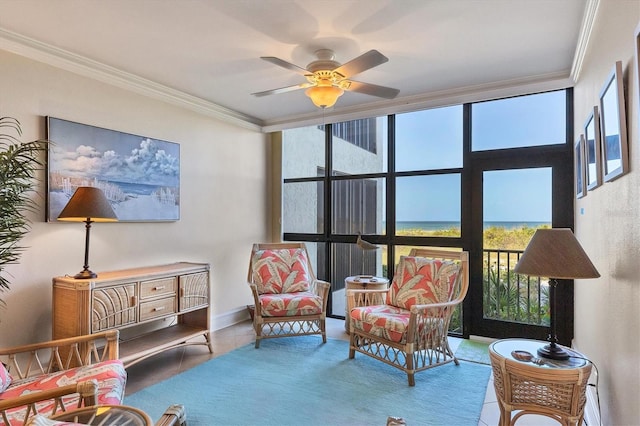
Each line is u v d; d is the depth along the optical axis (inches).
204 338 150.5
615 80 64.2
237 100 162.6
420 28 100.2
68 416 51.7
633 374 58.6
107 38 105.5
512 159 146.6
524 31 101.7
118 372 77.9
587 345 104.3
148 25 98.4
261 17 94.7
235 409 96.7
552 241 75.6
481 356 134.4
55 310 106.0
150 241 140.7
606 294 78.7
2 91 102.0
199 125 162.2
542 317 141.5
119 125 130.5
